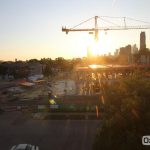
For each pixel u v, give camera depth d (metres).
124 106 35.41
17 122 55.78
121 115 31.09
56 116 59.38
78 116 58.75
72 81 137.12
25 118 58.88
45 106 65.25
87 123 53.56
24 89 106.94
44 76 179.62
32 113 62.94
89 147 40.47
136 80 64.44
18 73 169.25
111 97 49.09
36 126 52.62
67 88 108.00
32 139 45.03
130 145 25.08
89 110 62.19
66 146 41.28
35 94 91.38
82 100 69.44
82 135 46.16
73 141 43.38
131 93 47.75
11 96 85.62
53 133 47.84
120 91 52.12
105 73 142.50
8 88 106.88
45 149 40.38
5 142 43.97
